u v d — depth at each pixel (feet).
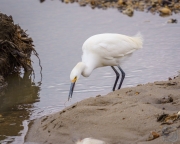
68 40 55.93
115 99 35.09
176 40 55.26
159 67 47.65
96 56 41.22
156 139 28.81
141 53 51.83
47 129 32.94
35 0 75.72
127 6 70.79
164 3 71.00
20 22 62.90
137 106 32.94
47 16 66.18
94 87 43.73
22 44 48.62
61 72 47.24
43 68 48.55
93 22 63.41
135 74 46.37
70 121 32.53
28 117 36.76
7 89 44.11
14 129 34.47
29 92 42.93
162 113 31.50
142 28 60.13
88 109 33.17
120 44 41.86
